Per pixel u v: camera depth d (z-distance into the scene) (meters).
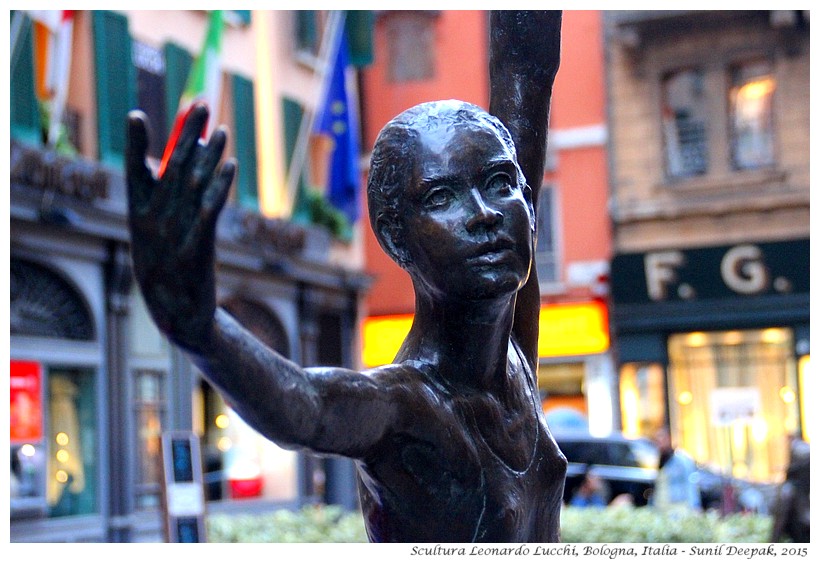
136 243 1.46
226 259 15.51
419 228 1.87
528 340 2.25
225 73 16.39
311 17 18.16
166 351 14.62
